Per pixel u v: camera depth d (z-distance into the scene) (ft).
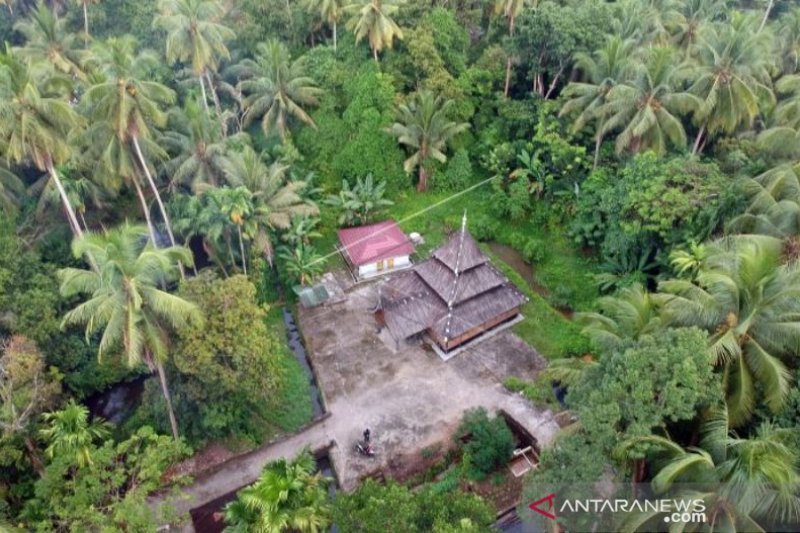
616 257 127.03
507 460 96.02
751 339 72.02
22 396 84.33
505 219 153.28
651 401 63.93
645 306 80.89
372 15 146.00
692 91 123.34
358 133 151.94
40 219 122.21
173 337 90.27
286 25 170.50
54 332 100.53
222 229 119.03
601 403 65.87
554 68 155.53
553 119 146.30
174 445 82.17
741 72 119.85
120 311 79.30
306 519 65.21
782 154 121.08
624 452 63.36
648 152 119.14
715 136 136.56
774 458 57.72
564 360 89.10
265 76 148.15
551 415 104.37
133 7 168.66
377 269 139.54
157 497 93.20
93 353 108.68
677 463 60.23
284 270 135.95
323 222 149.38
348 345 120.88
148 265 79.77
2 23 166.30
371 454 98.43
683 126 135.64
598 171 135.44
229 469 97.91
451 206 157.38
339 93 158.71
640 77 120.37
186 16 123.65
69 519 73.51
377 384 112.06
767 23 192.13
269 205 128.26
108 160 108.27
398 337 114.01
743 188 105.60
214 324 90.02
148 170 117.91
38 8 155.74
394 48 159.63
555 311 127.85
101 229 130.31
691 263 103.24
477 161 164.76
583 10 148.66
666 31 152.97
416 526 64.23
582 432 69.62
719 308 73.82
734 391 71.26
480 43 173.47
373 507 65.87
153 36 163.02
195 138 123.24
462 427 98.32
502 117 158.92
